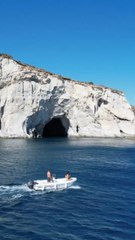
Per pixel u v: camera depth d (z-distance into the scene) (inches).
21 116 3902.6
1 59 3941.9
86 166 2015.3
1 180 1493.6
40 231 893.8
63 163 2091.5
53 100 4266.7
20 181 1482.5
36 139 3909.9
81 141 3897.6
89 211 1076.5
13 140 3572.8
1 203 1140.5
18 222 958.4
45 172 1728.6
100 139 4372.5
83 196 1263.5
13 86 3897.6
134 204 1164.5
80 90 4677.7
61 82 4323.3
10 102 3868.1
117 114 4997.5
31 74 4001.0
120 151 2992.1
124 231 908.6
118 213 1061.1
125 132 5002.5
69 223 960.9
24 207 1102.4
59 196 1254.3
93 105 4712.1
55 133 4950.8
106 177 1663.4
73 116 4534.9
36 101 4010.8
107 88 5073.8
